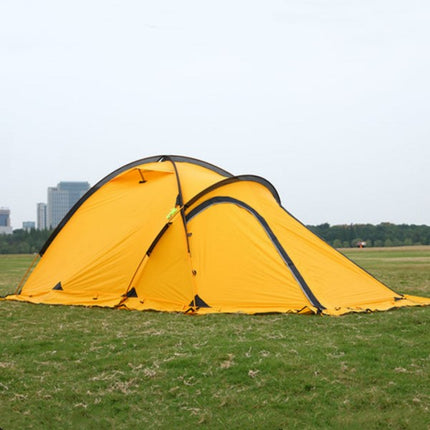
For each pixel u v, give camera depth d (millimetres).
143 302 10711
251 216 11297
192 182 11852
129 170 12477
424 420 4750
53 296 11500
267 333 8055
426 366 6238
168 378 5961
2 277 19734
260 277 10477
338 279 10844
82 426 4820
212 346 7219
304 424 4730
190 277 10555
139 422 4871
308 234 11484
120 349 7266
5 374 6168
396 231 92688
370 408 5031
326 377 5848
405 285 14781
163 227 10906
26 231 102625
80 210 12773
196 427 4738
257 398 5316
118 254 11375
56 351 7211
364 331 8234
